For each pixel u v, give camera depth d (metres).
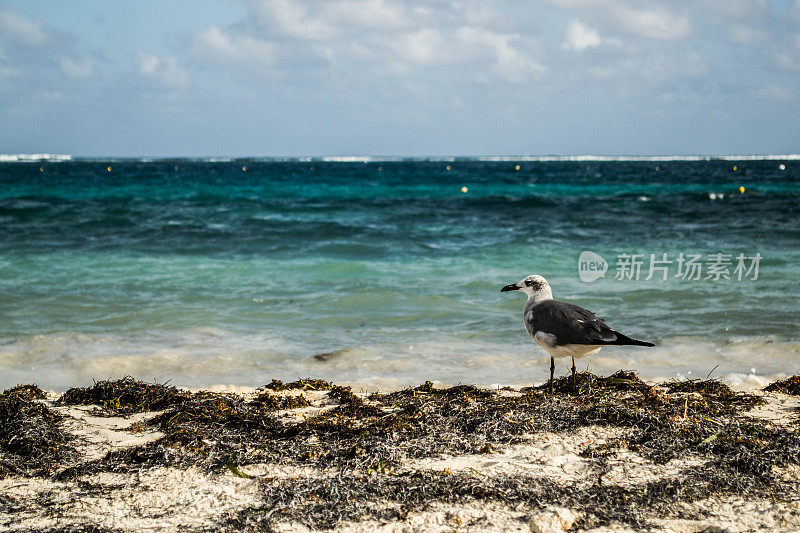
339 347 9.09
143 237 19.03
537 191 47.84
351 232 20.52
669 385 6.95
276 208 29.58
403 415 5.72
